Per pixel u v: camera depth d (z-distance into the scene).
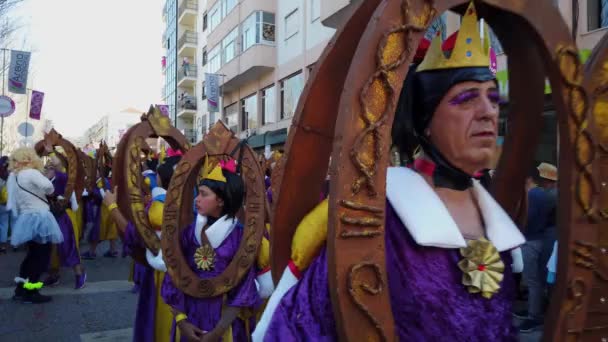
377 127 0.87
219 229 2.54
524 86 1.38
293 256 1.13
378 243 0.89
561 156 1.19
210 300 2.52
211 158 2.64
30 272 5.52
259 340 1.12
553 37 1.12
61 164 6.80
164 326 3.08
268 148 13.78
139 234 3.04
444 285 1.02
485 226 1.18
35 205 5.45
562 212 1.19
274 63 18.77
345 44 1.08
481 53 1.07
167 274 2.54
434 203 1.06
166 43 43.22
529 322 4.42
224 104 24.70
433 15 0.92
